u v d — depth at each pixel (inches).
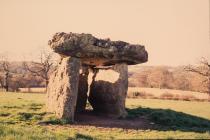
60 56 871.7
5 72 2449.6
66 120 757.3
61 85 797.2
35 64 2517.2
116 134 676.1
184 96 1801.2
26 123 714.8
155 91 1980.8
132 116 872.9
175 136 674.2
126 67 877.2
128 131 716.7
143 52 882.1
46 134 564.4
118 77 865.5
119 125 774.5
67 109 770.8
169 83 2484.0
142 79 2615.7
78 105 908.0
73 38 813.9
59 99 786.8
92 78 945.5
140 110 936.3
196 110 1159.0
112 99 867.4
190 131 763.4
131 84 2566.4
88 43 821.9
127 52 857.5
